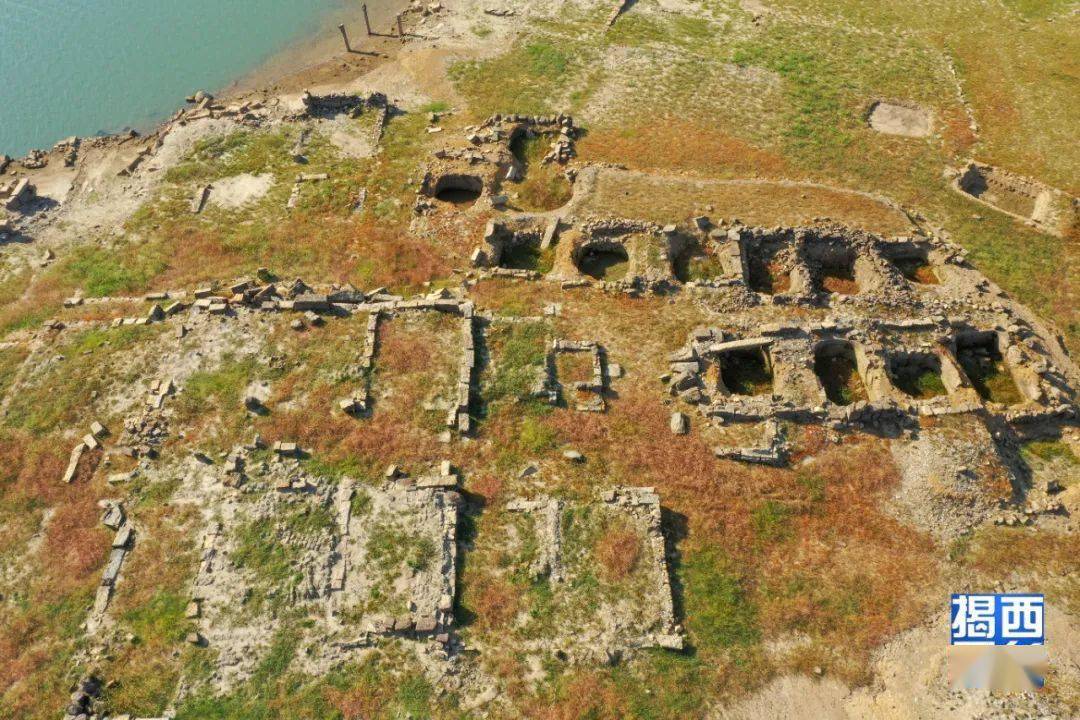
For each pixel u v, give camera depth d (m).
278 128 46.06
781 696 21.56
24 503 25.75
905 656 22.31
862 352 29.75
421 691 21.16
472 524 24.75
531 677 21.50
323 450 26.56
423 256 36.16
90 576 23.69
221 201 40.72
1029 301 33.78
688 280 34.53
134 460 26.58
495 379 28.88
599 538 24.33
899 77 48.44
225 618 22.47
